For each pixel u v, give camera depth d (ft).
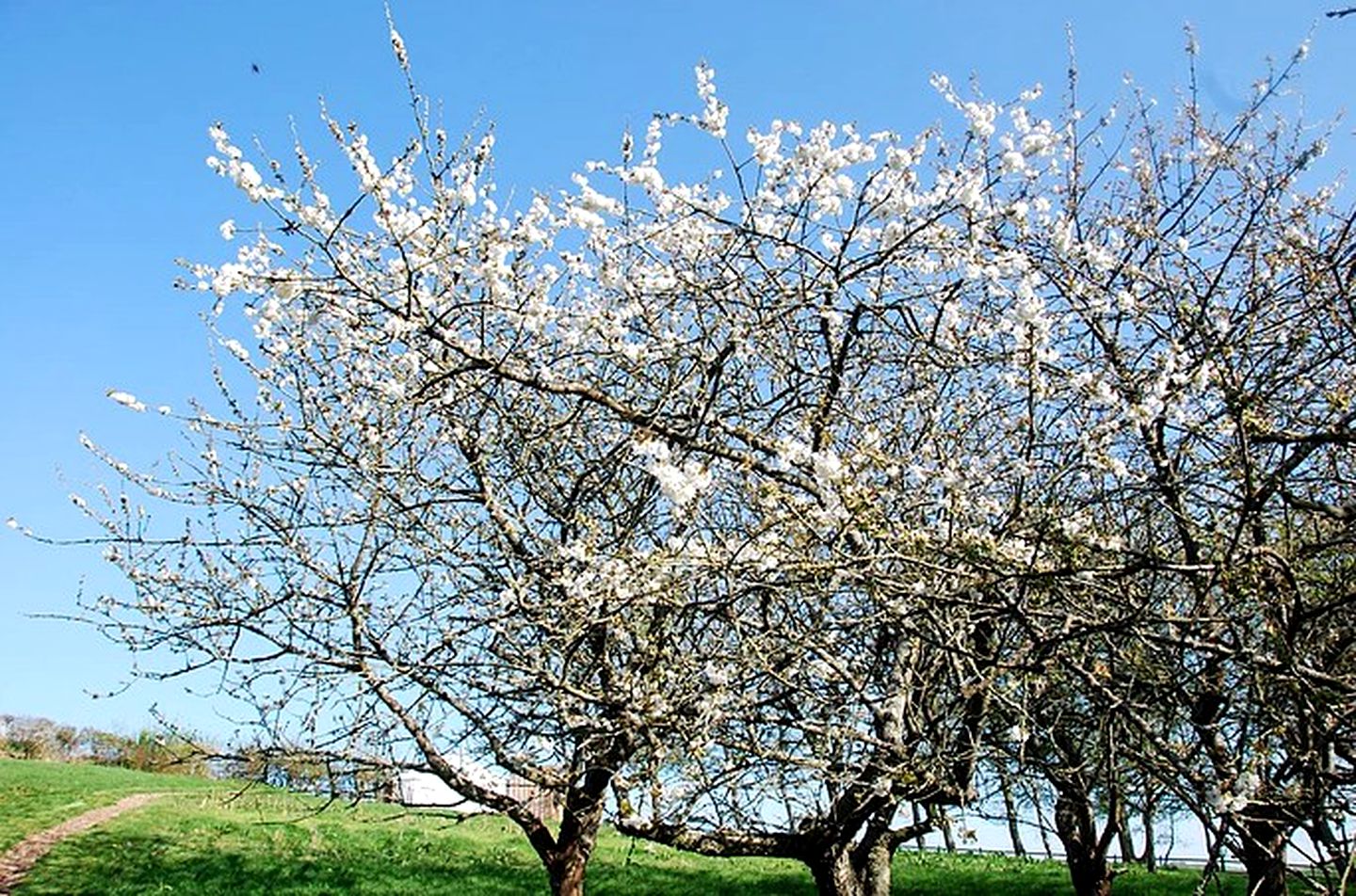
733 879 57.21
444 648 23.52
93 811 61.46
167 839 56.13
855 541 16.97
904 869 62.85
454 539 26.35
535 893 52.60
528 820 26.12
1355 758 19.12
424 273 17.25
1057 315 20.39
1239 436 16.43
